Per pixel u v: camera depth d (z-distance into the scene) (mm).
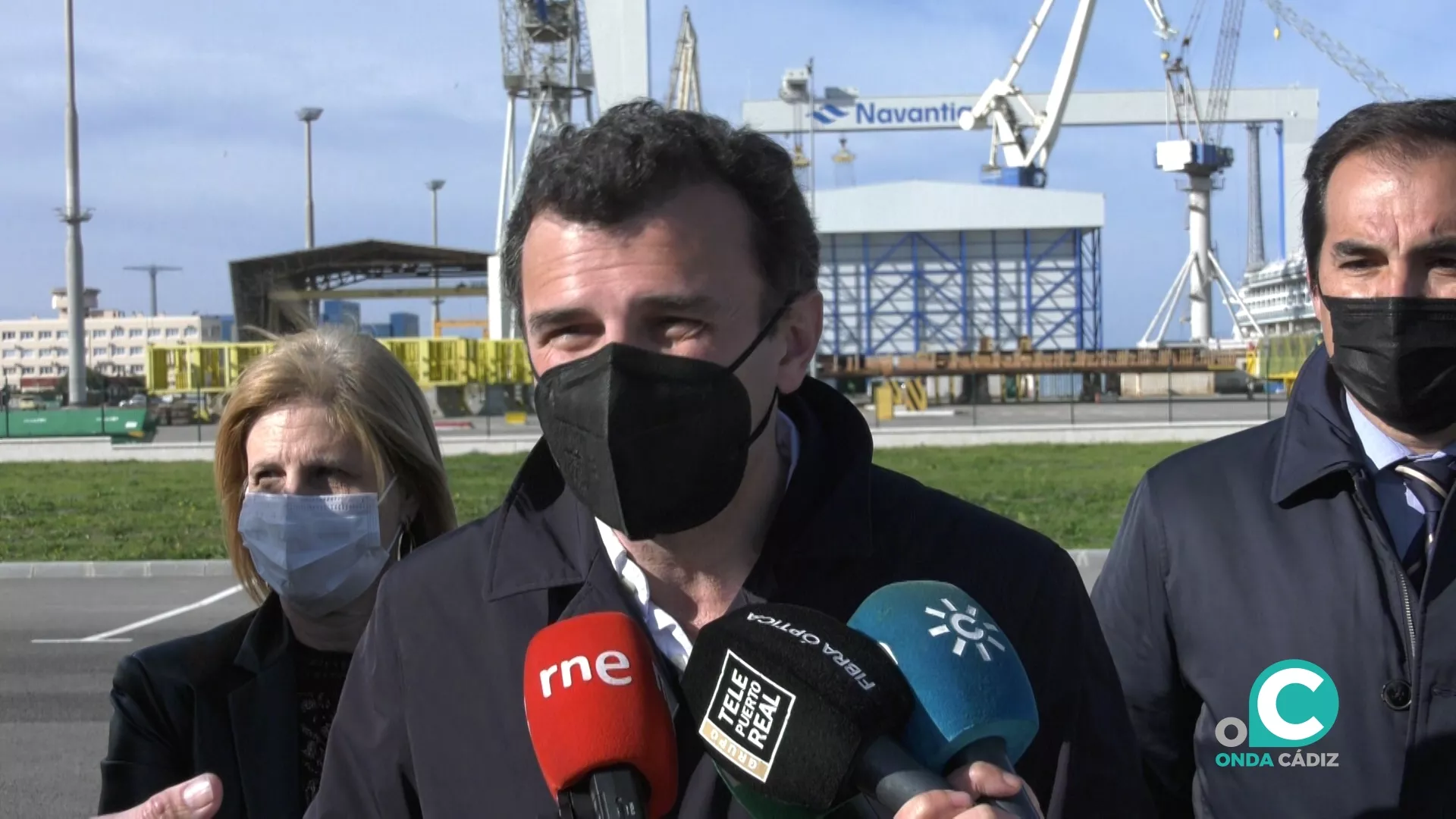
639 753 1298
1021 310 56000
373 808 1629
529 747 1511
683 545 1588
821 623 1219
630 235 1410
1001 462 20531
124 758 2205
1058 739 1544
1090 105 70375
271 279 52625
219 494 2523
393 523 2484
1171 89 70000
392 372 2531
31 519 14461
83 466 23906
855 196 56000
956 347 56062
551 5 41219
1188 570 2160
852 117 70375
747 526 1595
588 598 1563
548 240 1459
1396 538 2074
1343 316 2035
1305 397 2156
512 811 1491
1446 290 1973
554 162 1449
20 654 7789
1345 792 1982
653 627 1559
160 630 8547
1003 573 1573
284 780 2246
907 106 70438
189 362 42094
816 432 1621
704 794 1441
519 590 1582
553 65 42000
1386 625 1996
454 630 1603
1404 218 1965
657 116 1469
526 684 1390
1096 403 46250
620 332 1428
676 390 1396
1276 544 2094
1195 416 34281
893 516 1604
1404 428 2021
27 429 32844
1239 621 2092
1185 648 2158
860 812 1168
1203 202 67125
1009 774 1118
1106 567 2334
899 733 1156
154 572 11164
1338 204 2059
